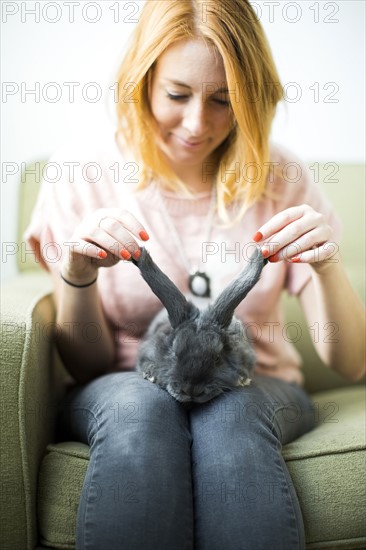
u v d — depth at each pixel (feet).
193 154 4.13
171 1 3.74
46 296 4.32
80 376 4.41
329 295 3.93
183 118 3.90
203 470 3.04
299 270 4.37
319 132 6.21
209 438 3.14
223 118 3.99
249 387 3.54
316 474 3.27
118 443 3.05
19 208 5.61
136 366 3.90
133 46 3.98
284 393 3.86
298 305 5.30
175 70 3.73
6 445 3.30
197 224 4.40
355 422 3.76
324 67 6.09
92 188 4.36
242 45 3.77
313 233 3.53
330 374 5.21
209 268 4.29
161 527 2.82
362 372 4.34
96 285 3.98
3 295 4.17
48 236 4.38
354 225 5.55
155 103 3.96
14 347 3.40
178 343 3.38
